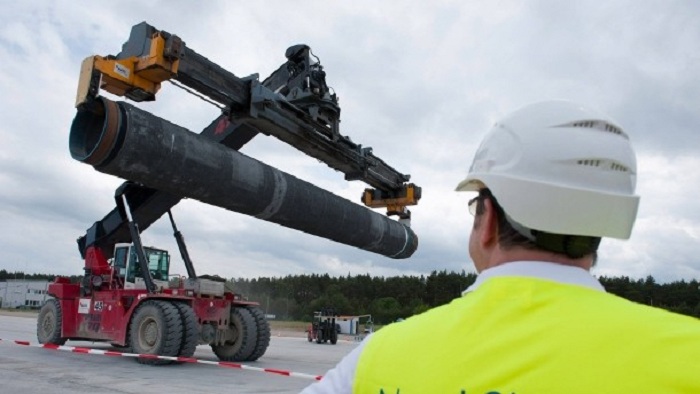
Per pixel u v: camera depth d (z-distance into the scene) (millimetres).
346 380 1147
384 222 10203
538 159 1127
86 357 12477
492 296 1049
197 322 12406
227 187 7066
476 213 1260
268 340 13711
